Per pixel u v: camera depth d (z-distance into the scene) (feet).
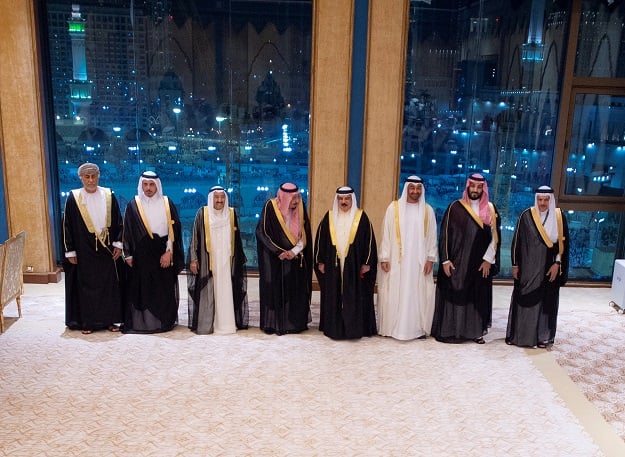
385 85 17.70
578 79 19.07
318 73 17.57
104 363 13.46
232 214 15.07
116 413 11.43
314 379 12.94
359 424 11.25
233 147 19.84
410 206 14.85
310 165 18.42
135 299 14.94
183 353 14.05
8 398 11.87
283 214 14.78
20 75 17.53
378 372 13.35
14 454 10.11
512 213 20.27
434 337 15.39
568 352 14.85
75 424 11.03
